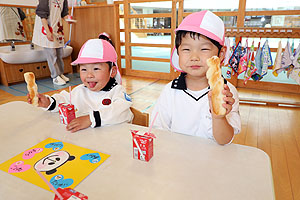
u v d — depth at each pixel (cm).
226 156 67
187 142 76
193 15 82
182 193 52
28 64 408
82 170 61
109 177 58
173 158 66
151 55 578
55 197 48
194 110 97
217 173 60
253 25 352
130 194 52
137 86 394
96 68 97
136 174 59
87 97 112
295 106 296
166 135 81
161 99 107
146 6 424
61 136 81
